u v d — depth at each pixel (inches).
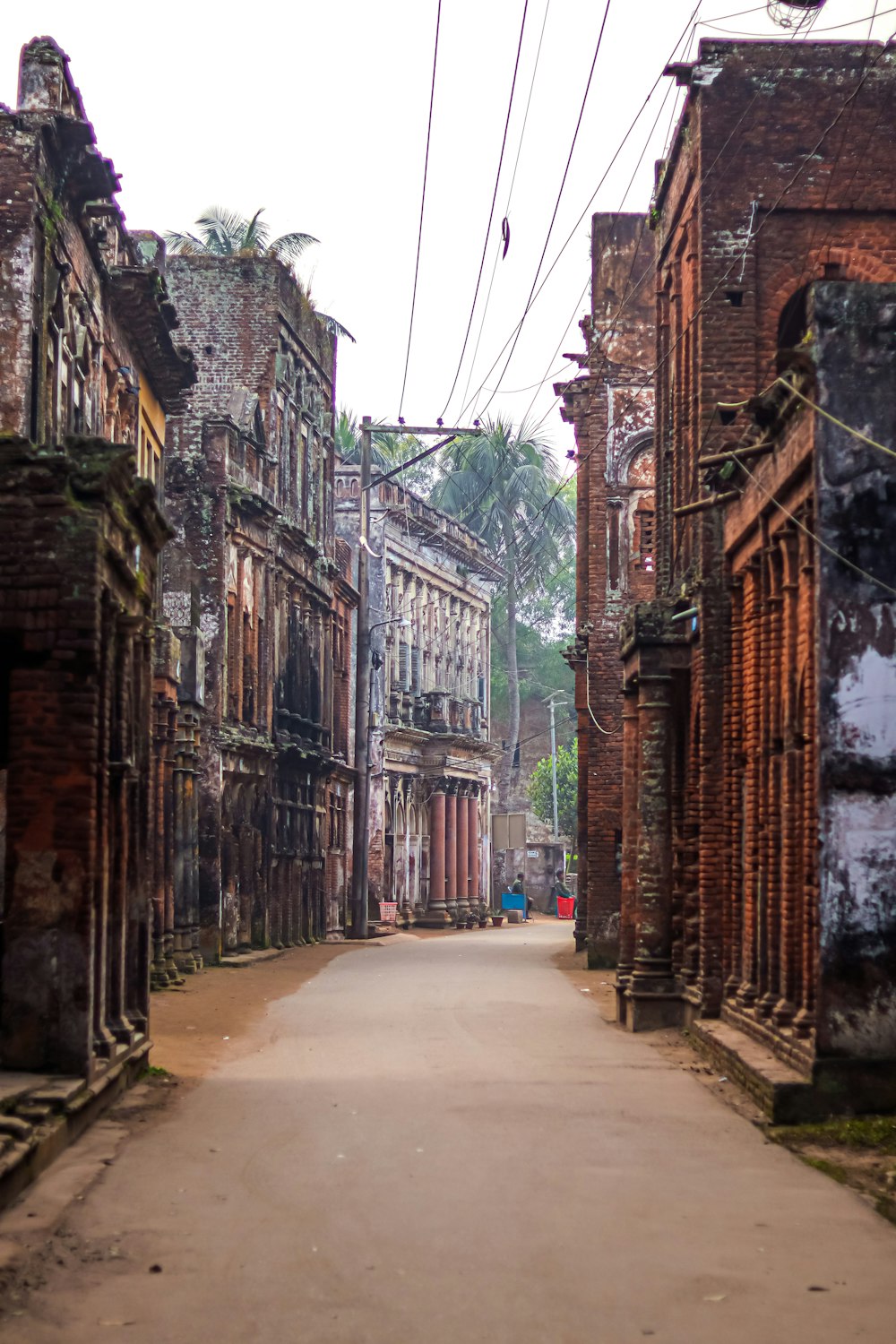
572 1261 319.0
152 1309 285.3
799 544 579.8
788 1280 305.6
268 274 1517.0
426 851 2273.6
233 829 1328.7
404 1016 813.9
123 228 951.6
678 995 756.6
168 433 1301.7
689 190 812.6
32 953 476.1
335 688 1841.8
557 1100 526.6
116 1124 472.1
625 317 1305.4
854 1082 486.0
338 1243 331.9
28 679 481.7
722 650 724.7
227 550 1314.0
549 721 3373.5
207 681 1270.9
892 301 514.3
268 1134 458.3
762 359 758.5
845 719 502.9
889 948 493.4
